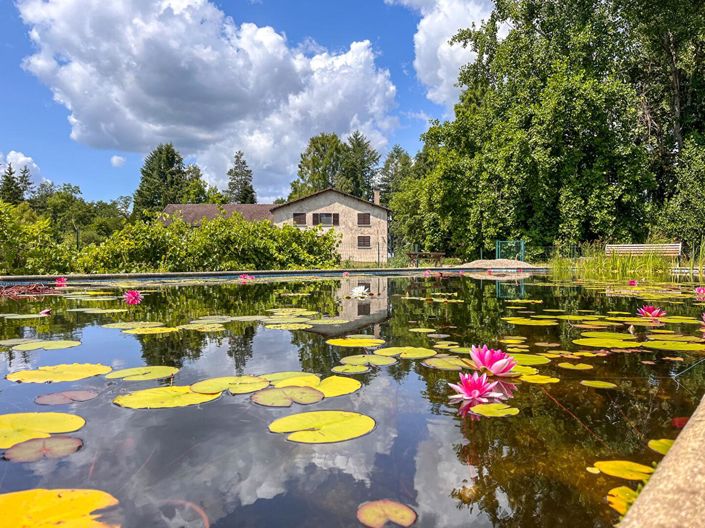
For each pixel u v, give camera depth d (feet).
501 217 46.01
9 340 6.57
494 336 6.89
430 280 23.25
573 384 4.30
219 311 10.16
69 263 24.56
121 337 6.82
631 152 40.96
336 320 8.61
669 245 30.55
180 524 2.01
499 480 2.46
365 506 2.19
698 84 44.75
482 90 60.95
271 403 3.76
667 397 3.88
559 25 45.19
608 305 11.18
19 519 2.02
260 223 32.14
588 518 2.06
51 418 3.37
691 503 1.68
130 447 2.87
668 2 39.52
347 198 76.33
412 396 3.97
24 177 165.89
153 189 141.69
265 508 2.17
